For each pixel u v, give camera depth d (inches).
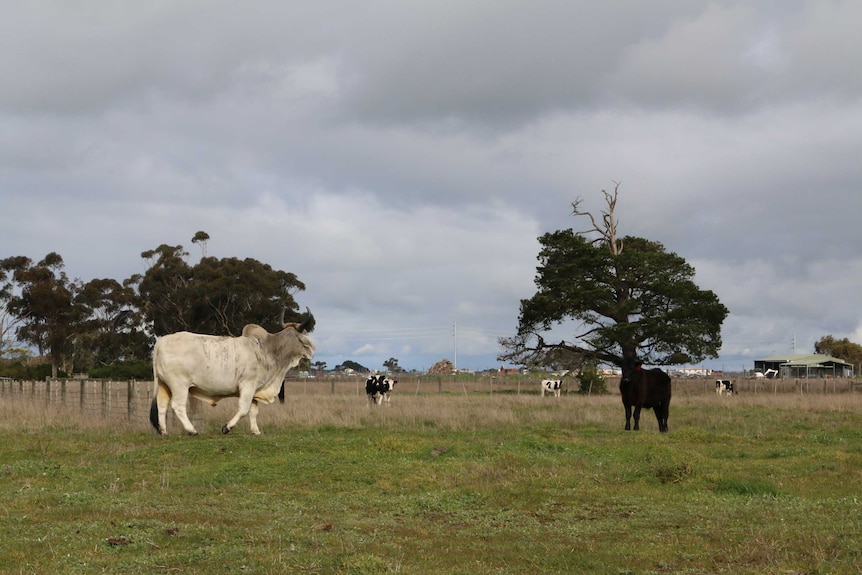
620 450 636.1
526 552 354.0
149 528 379.6
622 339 2017.7
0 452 624.7
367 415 902.4
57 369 2568.9
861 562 320.5
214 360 710.5
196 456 598.2
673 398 1438.2
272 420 823.1
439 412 927.7
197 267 2447.1
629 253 2101.4
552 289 2114.9
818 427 855.1
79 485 498.6
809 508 438.9
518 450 615.2
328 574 312.3
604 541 377.4
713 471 540.4
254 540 364.8
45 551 340.5
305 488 503.8
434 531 402.0
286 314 2377.0
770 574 312.0
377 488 503.8
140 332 2559.1
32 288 2488.9
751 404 1226.6
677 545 364.2
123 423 791.7
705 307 2022.6
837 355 4886.8
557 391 1733.5
